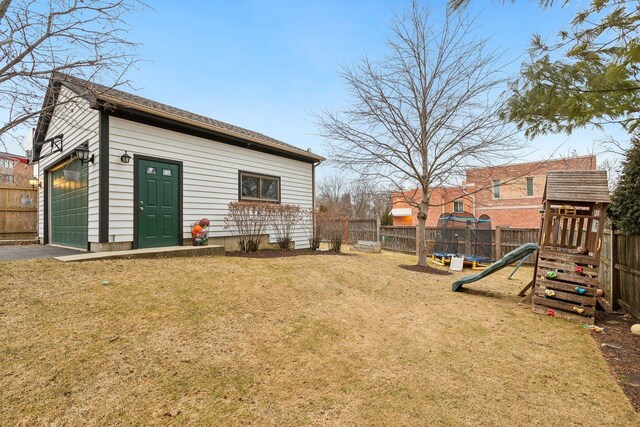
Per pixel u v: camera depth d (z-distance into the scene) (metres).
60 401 2.25
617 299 5.79
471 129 8.44
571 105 3.73
